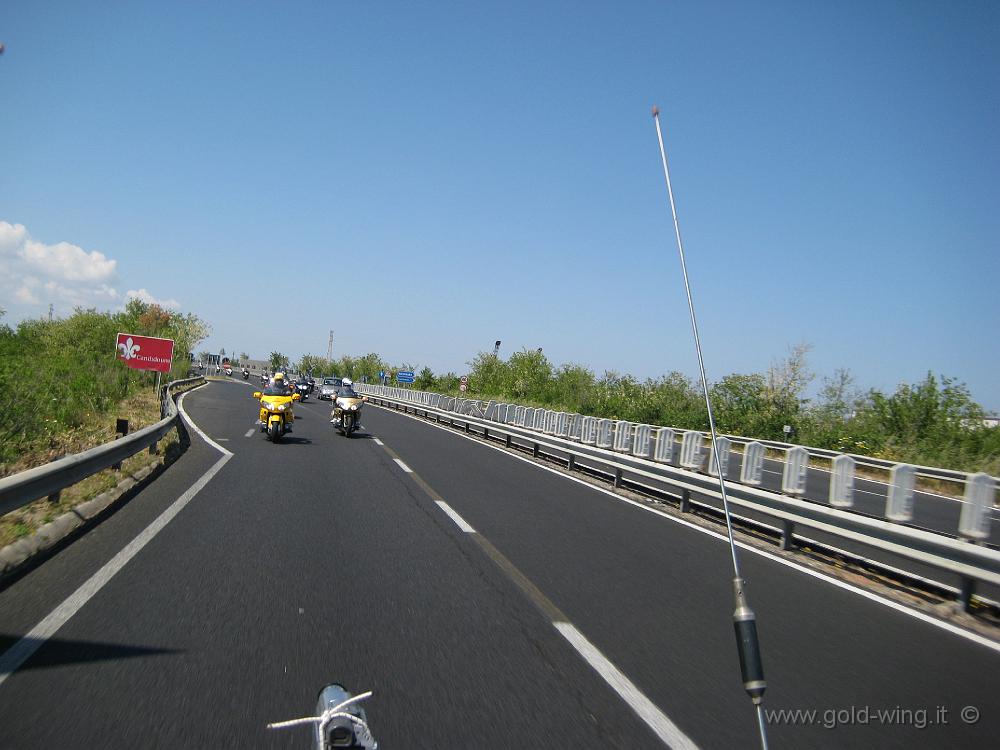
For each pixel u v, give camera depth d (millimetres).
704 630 5875
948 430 26047
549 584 7008
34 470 7500
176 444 17047
